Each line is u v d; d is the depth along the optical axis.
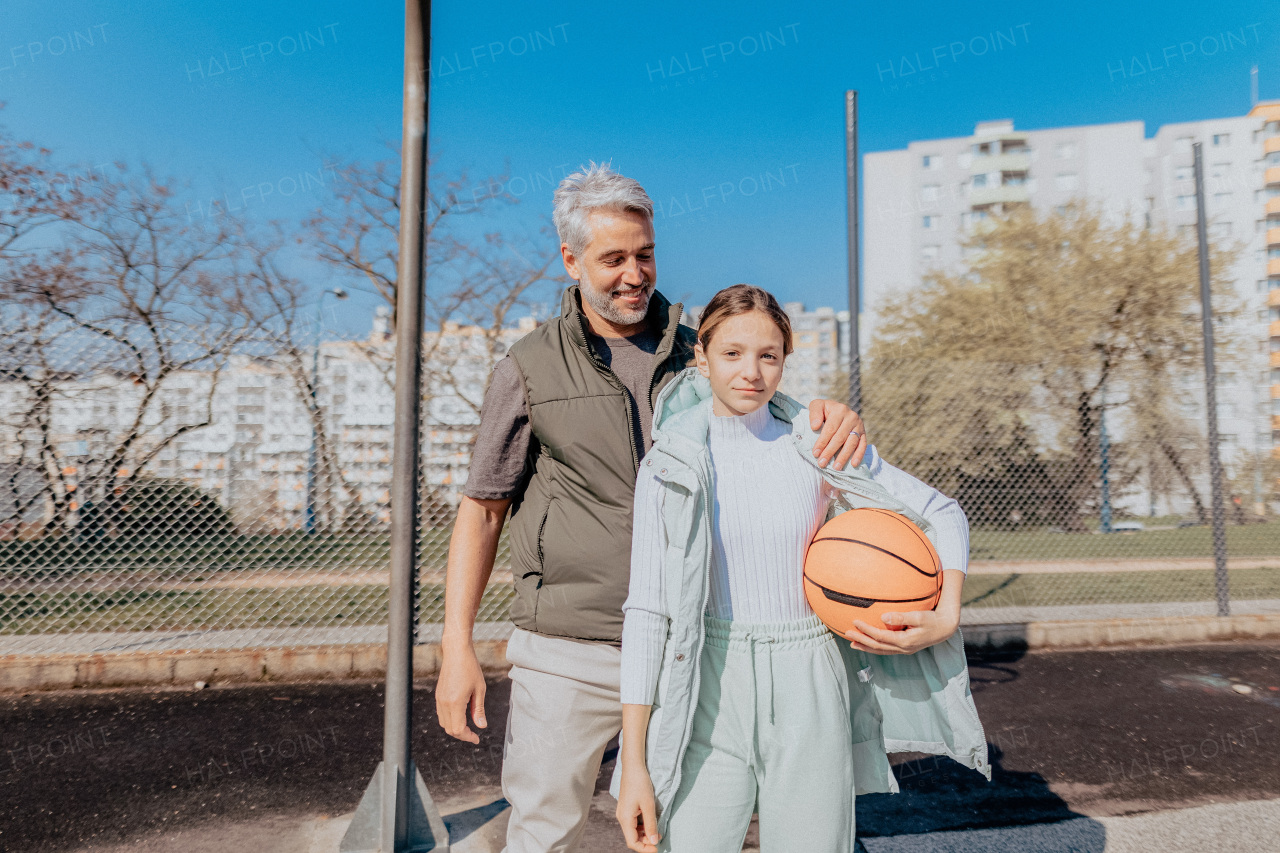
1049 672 4.77
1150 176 50.62
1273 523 7.78
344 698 4.26
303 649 4.65
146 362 5.43
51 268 8.27
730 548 1.35
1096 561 8.34
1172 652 5.23
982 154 54.38
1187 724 3.83
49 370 5.29
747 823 1.28
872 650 1.32
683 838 1.24
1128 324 14.54
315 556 5.80
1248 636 5.59
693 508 1.28
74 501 5.45
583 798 1.58
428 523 5.93
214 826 2.78
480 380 7.64
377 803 2.55
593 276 1.54
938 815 2.87
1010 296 15.48
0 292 7.98
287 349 5.74
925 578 1.32
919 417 8.12
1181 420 7.98
